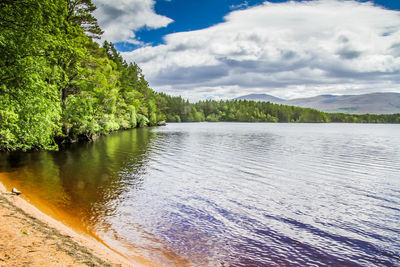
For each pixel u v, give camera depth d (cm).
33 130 1398
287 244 725
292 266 621
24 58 1120
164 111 14838
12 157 1858
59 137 2603
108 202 1005
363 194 1198
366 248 711
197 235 762
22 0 1027
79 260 529
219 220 872
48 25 1166
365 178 1520
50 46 1265
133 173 1515
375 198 1140
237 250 686
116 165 1731
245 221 870
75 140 2972
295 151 2694
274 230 809
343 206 1031
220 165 1855
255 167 1806
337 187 1313
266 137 4606
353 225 855
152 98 9812
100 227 781
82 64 2683
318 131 7188
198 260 633
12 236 581
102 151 2361
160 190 1189
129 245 684
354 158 2281
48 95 1347
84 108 2819
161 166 1753
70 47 1359
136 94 7156
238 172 1633
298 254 675
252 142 3603
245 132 6069
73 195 1069
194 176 1493
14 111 1221
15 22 1051
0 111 1122
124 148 2631
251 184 1344
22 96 1184
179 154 2338
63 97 2520
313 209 995
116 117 5353
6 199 889
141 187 1229
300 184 1363
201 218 884
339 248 708
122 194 1112
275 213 946
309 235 781
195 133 5409
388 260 653
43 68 1242
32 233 624
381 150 2875
